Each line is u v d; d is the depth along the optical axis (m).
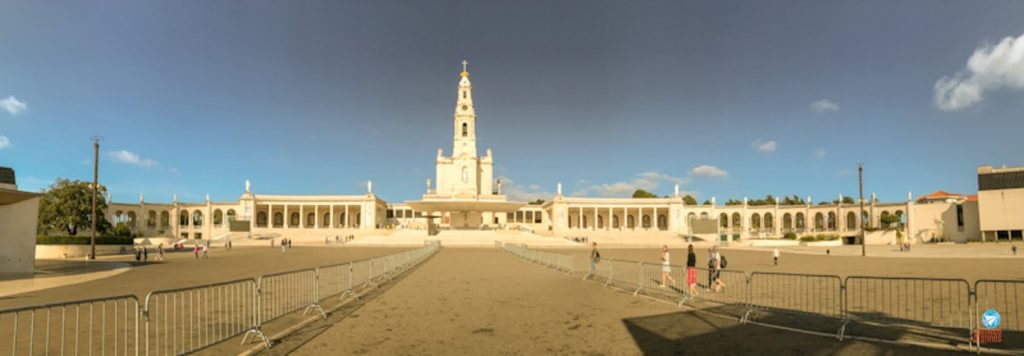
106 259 44.25
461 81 108.00
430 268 30.39
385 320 13.27
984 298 16.92
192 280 24.75
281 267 33.16
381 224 116.88
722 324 12.70
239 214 104.06
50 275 27.78
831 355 9.77
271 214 106.75
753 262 39.81
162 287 21.58
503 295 18.03
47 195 65.69
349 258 43.69
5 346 10.28
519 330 12.07
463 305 15.76
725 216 115.00
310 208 113.44
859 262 38.97
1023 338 10.90
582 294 18.27
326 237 87.38
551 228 108.25
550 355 9.87
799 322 12.89
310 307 14.87
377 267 22.30
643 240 87.81
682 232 104.31
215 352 9.92
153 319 13.30
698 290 19.36
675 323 12.84
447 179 108.88
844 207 100.12
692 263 19.16
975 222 79.38
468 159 105.62
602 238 88.69
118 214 102.88
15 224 29.94
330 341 10.94
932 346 10.27
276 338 11.16
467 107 107.38
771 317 13.55
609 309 14.95
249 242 82.56
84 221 66.44
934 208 84.50
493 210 93.75
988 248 58.84
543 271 28.02
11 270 29.64
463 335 11.54
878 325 12.08
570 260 26.75
